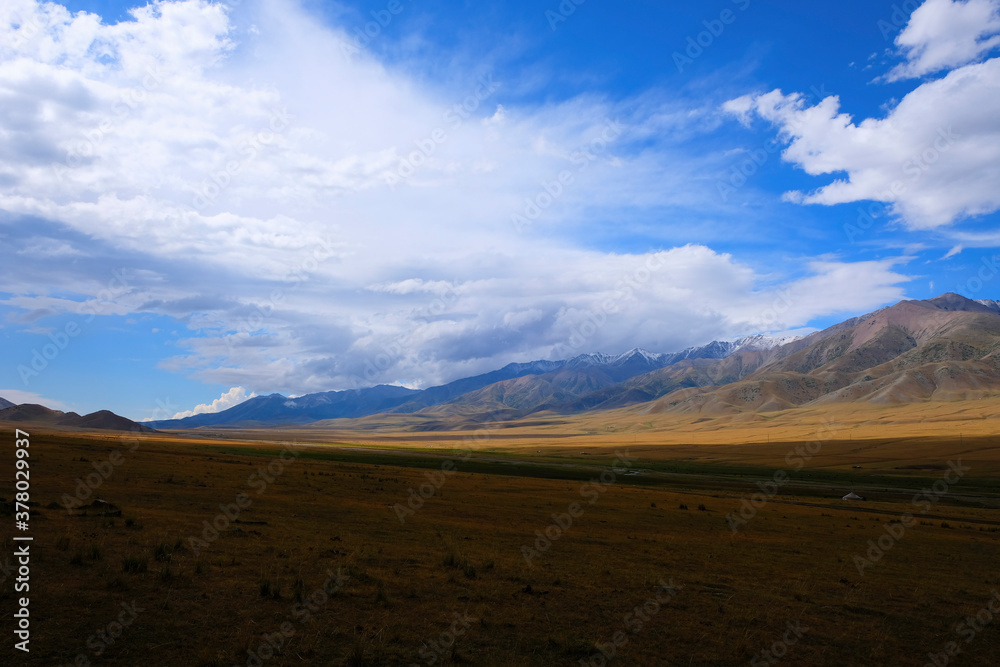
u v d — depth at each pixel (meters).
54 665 10.17
